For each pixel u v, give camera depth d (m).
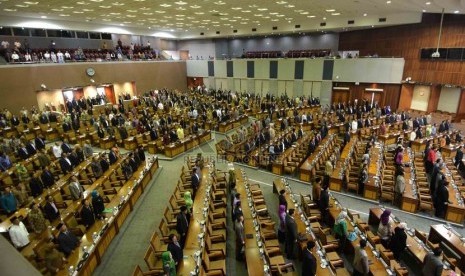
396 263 8.34
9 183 13.67
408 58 28.42
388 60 27.89
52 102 27.95
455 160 16.61
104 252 10.05
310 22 31.30
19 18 25.84
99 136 20.39
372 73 28.91
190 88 41.31
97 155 16.89
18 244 9.01
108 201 12.04
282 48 39.78
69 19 28.72
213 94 35.34
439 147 18.45
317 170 15.72
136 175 14.52
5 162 15.06
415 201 12.27
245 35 39.22
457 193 12.52
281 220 10.16
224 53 44.00
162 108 28.20
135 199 13.34
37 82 26.28
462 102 25.48
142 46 38.62
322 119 24.62
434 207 12.38
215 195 12.64
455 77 24.92
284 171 16.67
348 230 9.88
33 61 26.45
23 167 14.01
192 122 24.16
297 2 19.41
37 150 17.66
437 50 24.28
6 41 27.31
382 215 9.77
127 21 30.44
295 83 33.75
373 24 27.69
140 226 11.71
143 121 22.36
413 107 29.12
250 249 8.84
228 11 23.31
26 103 25.78
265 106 29.62
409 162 16.19
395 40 29.20
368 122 23.20
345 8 22.42
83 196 12.11
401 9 23.17
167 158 18.97
